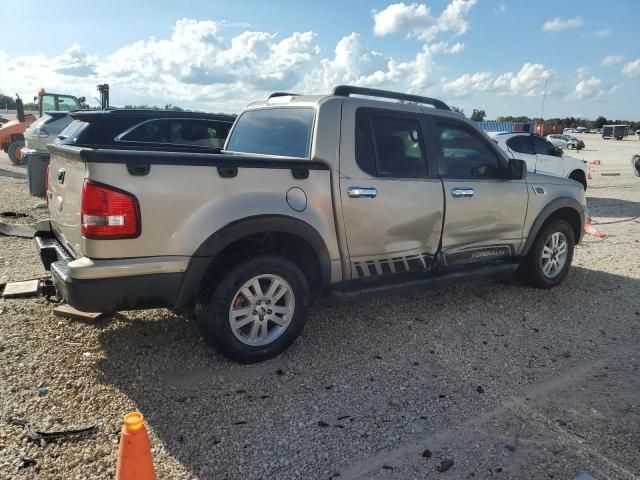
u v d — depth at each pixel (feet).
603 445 9.86
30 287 16.29
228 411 10.58
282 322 12.95
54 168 13.47
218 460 9.09
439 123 15.78
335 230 13.50
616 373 12.78
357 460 9.23
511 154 39.34
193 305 12.36
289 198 12.57
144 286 10.98
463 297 18.08
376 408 10.89
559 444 9.85
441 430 10.19
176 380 11.72
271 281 12.64
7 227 25.55
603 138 261.24
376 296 14.53
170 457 9.11
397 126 14.80
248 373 12.19
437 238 15.53
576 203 19.21
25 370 11.73
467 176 16.24
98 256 10.57
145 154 10.78
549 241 18.84
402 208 14.52
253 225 11.95
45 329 13.84
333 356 13.25
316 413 10.62
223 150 17.21
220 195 11.62
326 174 13.23
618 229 31.58
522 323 15.89
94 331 13.93
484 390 11.78
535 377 12.49
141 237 10.80
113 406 10.58
